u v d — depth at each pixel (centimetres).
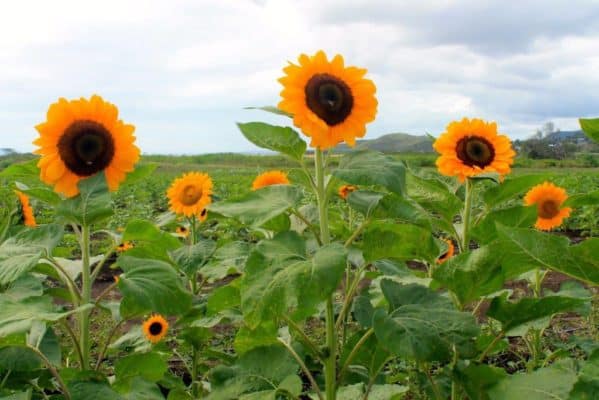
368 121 104
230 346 202
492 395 89
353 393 117
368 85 105
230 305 114
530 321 100
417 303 98
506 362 194
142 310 117
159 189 820
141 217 511
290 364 107
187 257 140
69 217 110
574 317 227
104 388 102
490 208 126
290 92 101
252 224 95
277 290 87
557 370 87
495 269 98
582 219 460
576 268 87
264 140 106
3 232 124
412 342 91
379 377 130
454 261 101
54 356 108
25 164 115
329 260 88
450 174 128
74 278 116
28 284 117
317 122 99
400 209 101
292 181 112
